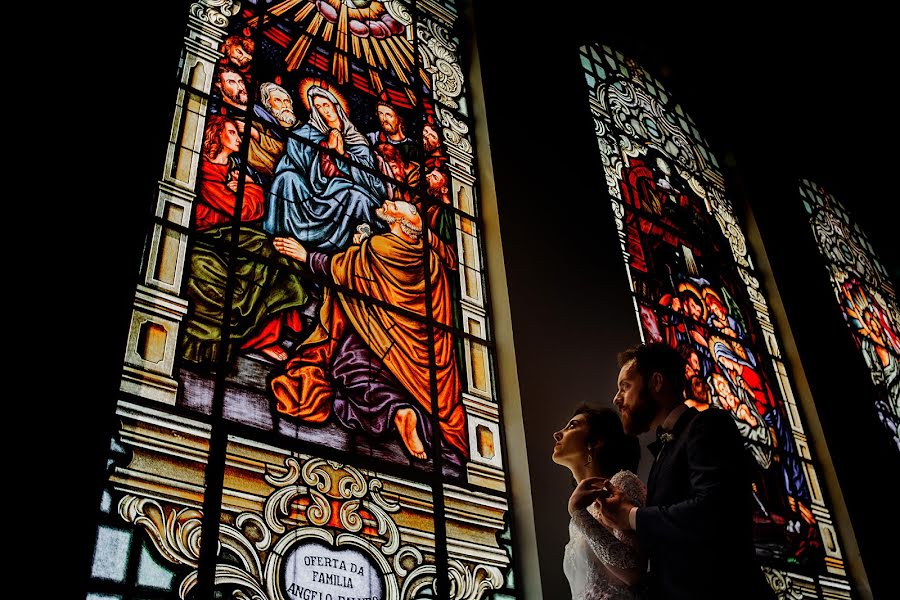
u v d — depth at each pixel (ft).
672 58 23.08
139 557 8.20
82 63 10.09
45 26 9.99
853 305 23.38
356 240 12.47
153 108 10.50
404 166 14.11
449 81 16.19
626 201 18.02
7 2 9.80
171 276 10.09
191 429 9.25
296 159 12.51
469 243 14.21
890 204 26.86
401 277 12.72
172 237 10.37
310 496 9.74
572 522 9.35
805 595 15.12
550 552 11.27
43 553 7.54
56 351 8.45
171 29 11.26
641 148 19.75
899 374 22.95
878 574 16.51
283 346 10.66
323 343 11.09
